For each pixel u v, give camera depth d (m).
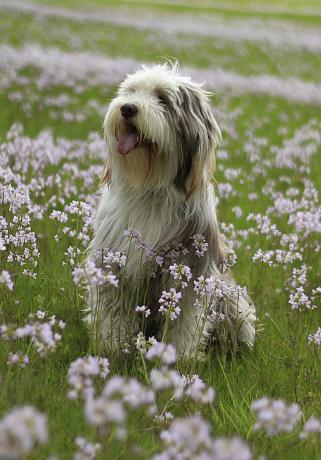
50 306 7.78
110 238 7.54
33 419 2.88
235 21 70.69
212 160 7.78
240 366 7.14
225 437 5.44
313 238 10.93
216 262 7.72
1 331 4.78
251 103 26.28
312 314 8.50
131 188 7.53
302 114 24.89
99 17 58.09
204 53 41.19
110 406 3.39
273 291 9.24
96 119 19.98
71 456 4.60
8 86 22.59
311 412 6.02
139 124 7.14
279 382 6.75
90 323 7.55
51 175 11.35
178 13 75.50
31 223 9.48
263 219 10.15
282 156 16.27
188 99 7.65
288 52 46.41
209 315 7.33
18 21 45.66
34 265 7.65
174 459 3.77
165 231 7.41
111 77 26.73
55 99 21.45
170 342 7.58
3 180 10.12
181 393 5.19
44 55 29.72
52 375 5.93
